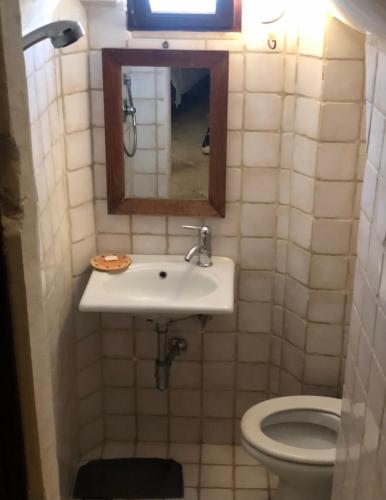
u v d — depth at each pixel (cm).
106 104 228
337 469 169
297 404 241
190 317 262
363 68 209
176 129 231
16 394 67
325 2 183
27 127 61
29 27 169
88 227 246
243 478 266
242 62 223
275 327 262
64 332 235
